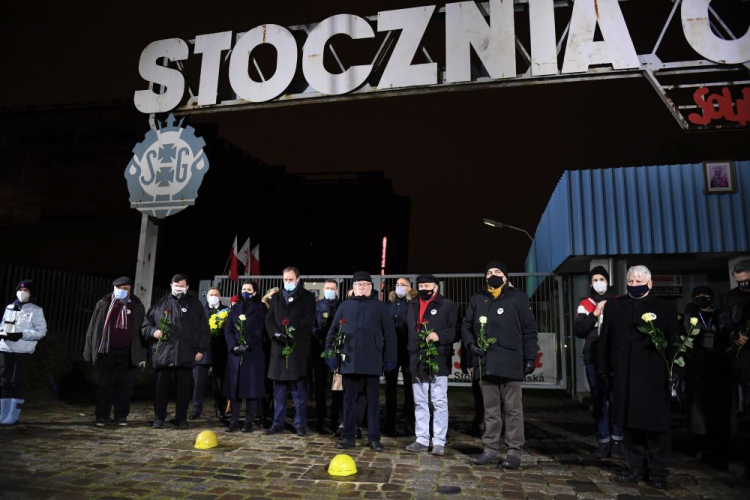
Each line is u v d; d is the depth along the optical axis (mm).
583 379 11109
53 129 22250
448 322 5648
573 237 10633
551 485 4305
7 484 3908
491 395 5152
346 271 30594
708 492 4141
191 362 6566
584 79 8797
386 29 9680
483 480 4426
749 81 8367
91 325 6609
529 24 9039
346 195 31875
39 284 10031
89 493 3791
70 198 21422
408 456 5305
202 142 9938
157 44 10766
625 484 4367
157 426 6453
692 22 8523
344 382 5711
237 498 3773
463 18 9273
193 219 22656
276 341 6387
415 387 5648
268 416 7809
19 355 6426
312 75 9844
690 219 10242
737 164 10219
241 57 10242
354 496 3889
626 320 4504
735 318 4891
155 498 3730
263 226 28969
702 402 5156
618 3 8797
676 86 8531
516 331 5051
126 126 21641
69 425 6477
